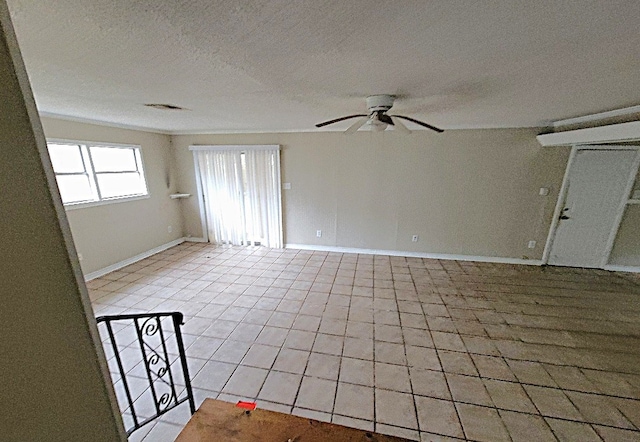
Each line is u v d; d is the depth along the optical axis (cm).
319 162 488
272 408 198
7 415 43
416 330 285
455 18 111
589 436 178
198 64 163
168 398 196
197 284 384
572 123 368
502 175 433
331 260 475
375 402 202
